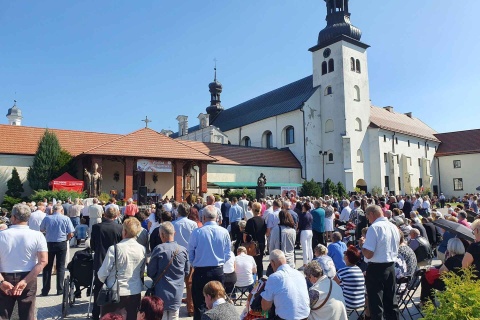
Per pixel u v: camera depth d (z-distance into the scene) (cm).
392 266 631
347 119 4553
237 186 4012
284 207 1012
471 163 5647
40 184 2975
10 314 543
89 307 786
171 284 584
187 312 812
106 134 3741
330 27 4803
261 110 5559
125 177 3102
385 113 5794
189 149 3428
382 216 657
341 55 4634
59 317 774
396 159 4884
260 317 556
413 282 763
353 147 4559
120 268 570
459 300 394
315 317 529
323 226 1408
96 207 1669
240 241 1127
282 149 4828
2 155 3112
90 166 3081
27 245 559
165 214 816
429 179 5566
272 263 531
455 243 714
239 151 4391
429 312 426
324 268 743
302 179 4600
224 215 1761
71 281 823
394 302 629
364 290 674
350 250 688
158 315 395
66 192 2647
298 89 5231
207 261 642
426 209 2311
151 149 3241
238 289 971
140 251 591
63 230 953
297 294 490
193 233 655
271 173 4391
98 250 723
